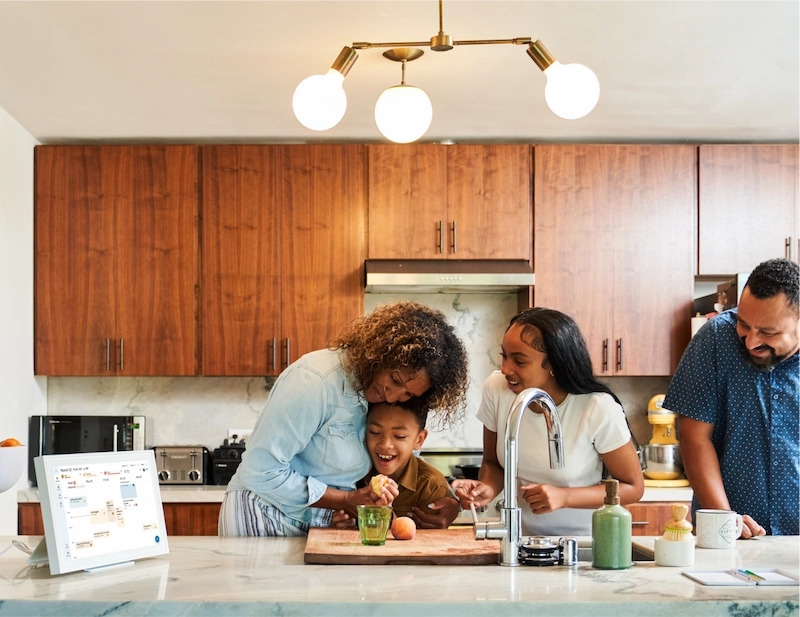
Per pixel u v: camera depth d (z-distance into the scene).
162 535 1.83
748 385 2.26
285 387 1.98
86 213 4.08
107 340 4.06
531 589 1.54
